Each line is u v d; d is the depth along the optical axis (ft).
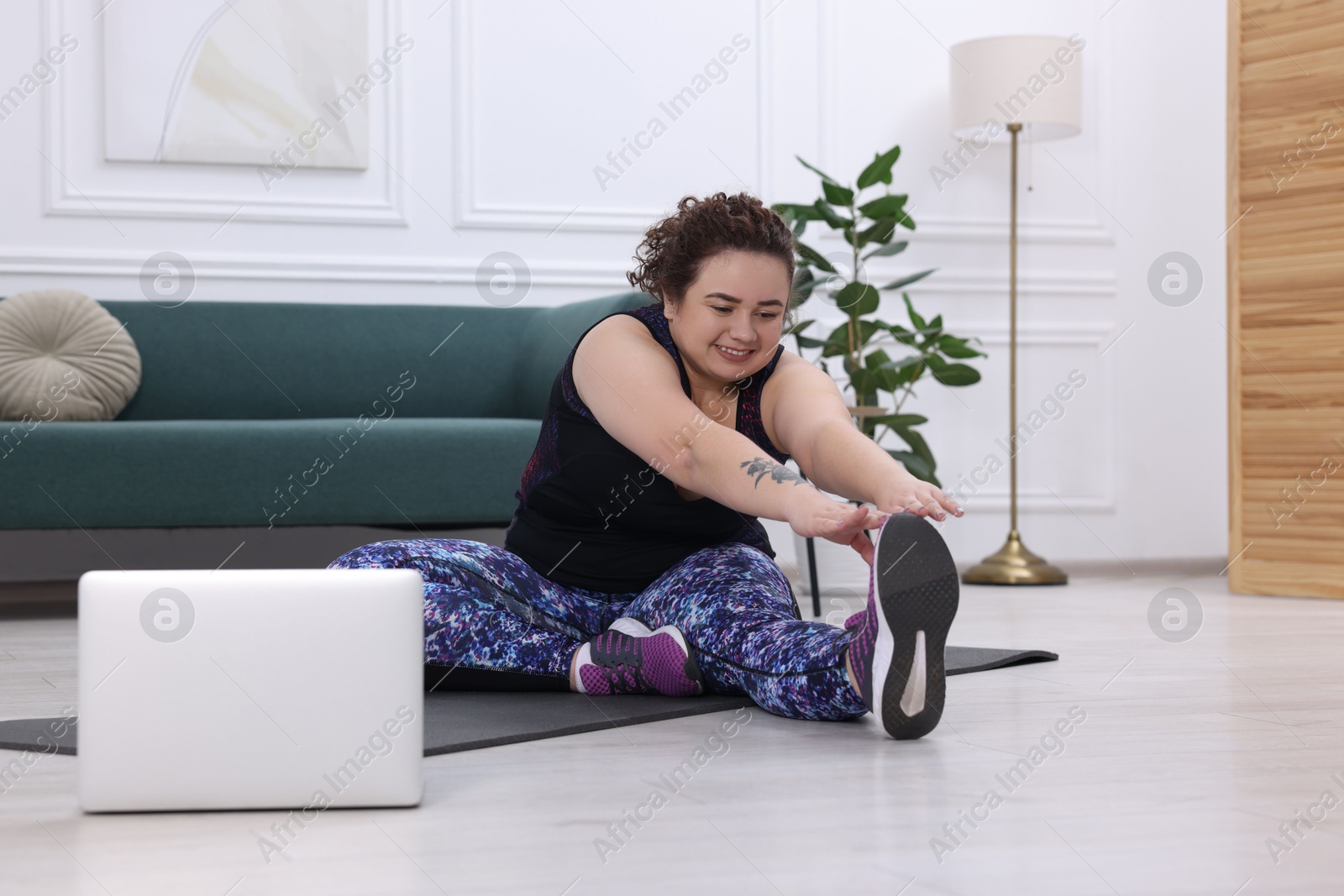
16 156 10.79
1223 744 4.16
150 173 11.10
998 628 7.78
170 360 10.69
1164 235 13.35
